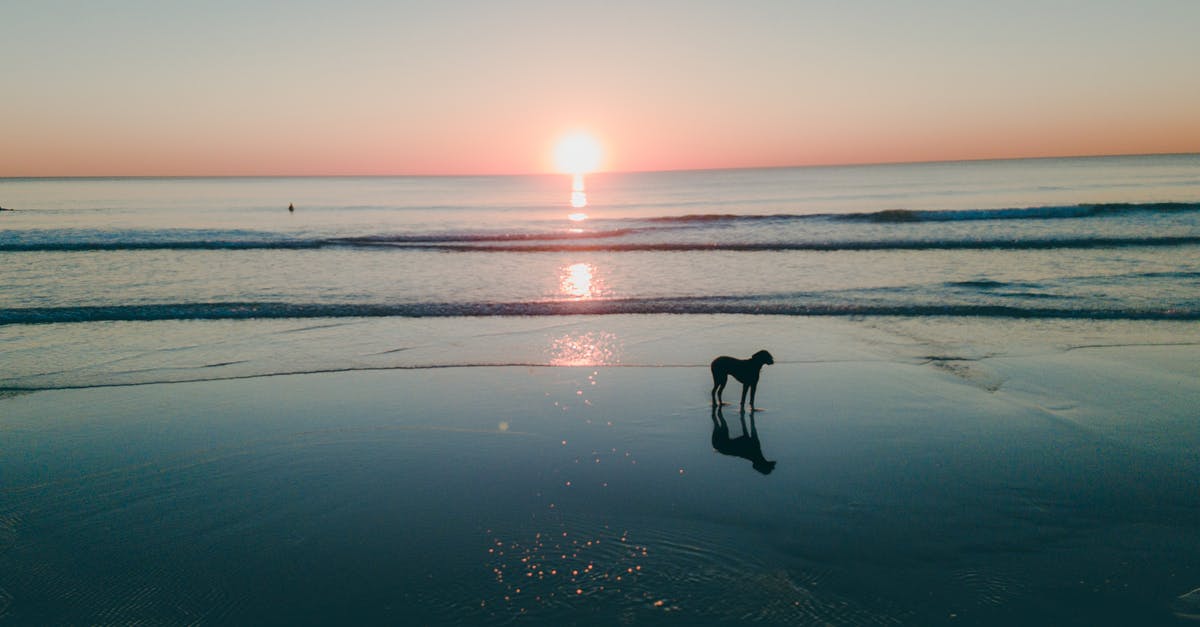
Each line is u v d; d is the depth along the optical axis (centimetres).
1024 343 1096
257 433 744
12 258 2167
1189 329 1167
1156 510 546
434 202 7206
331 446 704
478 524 536
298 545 507
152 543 513
